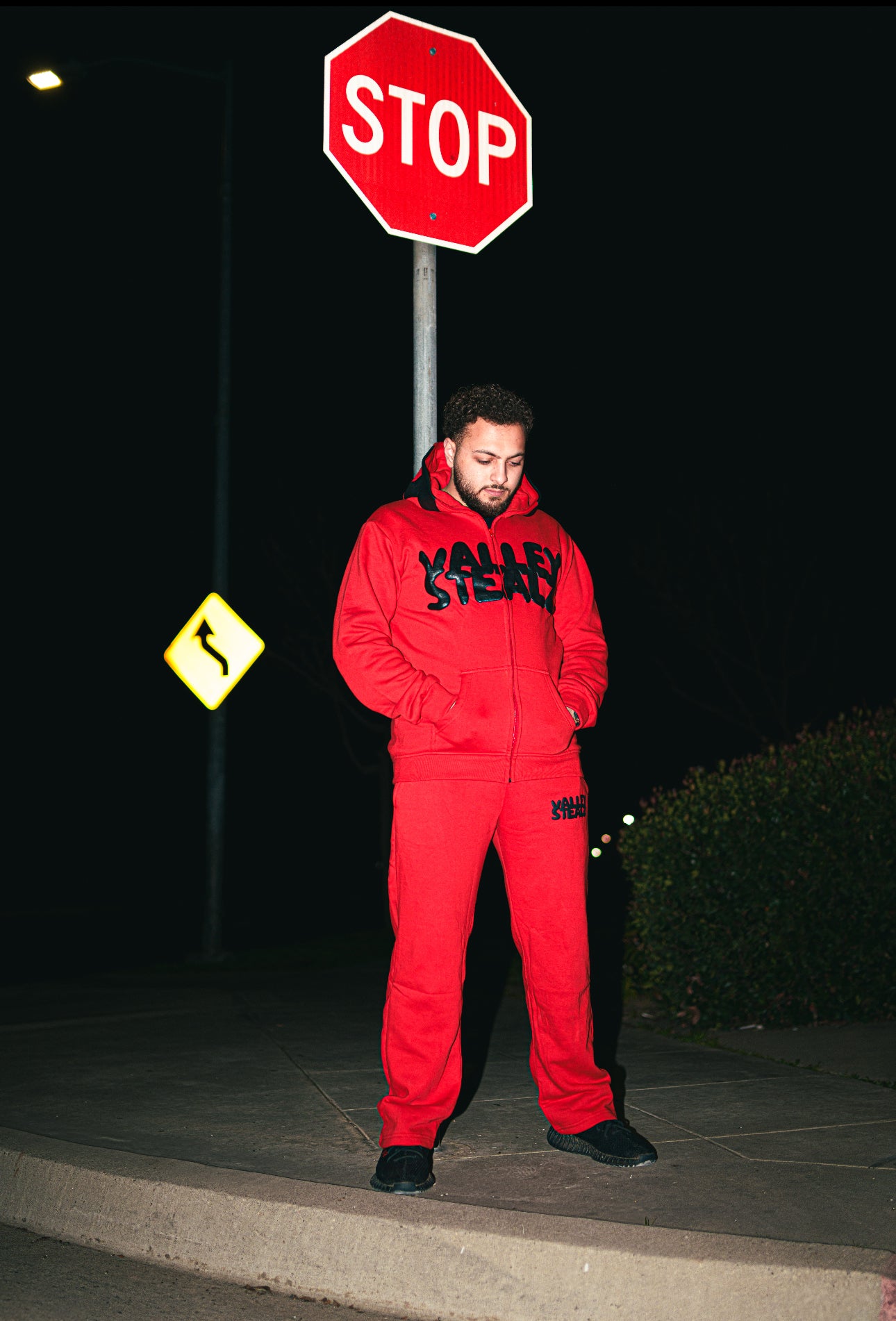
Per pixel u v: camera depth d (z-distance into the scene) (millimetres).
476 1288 2975
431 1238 3049
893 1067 4836
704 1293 2832
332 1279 3098
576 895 3611
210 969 9680
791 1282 2805
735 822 5684
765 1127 3918
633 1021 5891
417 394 4418
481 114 4625
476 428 3523
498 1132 3875
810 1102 4223
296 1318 2990
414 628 3512
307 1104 4273
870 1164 3547
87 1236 3455
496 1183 3396
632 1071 4691
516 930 3666
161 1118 4098
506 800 3535
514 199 4691
